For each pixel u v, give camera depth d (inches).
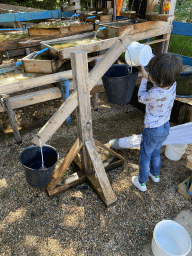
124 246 71.3
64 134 128.9
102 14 176.1
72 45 118.2
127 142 107.9
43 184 81.7
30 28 146.7
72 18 195.6
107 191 81.7
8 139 125.1
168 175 98.6
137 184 90.3
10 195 90.2
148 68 62.5
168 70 57.1
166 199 87.0
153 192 90.0
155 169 90.3
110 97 78.3
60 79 115.4
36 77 108.7
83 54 63.8
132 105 161.2
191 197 85.0
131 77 73.1
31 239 73.7
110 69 85.4
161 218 79.7
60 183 90.4
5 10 231.9
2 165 106.1
